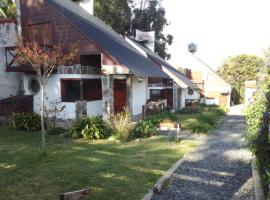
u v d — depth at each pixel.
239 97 52.06
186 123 19.17
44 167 8.56
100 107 18.92
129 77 17.81
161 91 29.25
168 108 24.59
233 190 6.86
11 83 19.16
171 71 30.25
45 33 17.92
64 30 17.75
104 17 35.94
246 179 7.65
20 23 18.52
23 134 13.76
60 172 8.07
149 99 26.70
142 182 7.31
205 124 16.08
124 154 10.33
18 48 13.57
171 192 6.68
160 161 9.38
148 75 18.55
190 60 42.88
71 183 7.21
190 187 7.03
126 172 8.12
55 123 14.95
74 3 24.75
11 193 6.60
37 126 14.66
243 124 20.17
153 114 19.83
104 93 16.83
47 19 18.22
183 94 34.56
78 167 8.57
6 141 12.25
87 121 13.48
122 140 12.79
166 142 12.66
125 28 42.09
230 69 53.91
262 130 6.82
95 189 6.82
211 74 42.41
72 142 12.34
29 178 7.57
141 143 12.38
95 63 19.06
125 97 19.30
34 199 6.28
